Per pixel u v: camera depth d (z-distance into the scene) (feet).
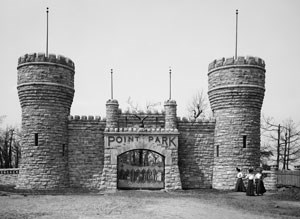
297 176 94.38
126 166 99.30
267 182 97.60
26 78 98.58
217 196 79.97
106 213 53.42
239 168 96.17
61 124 100.58
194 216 51.96
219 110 101.65
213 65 102.73
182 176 101.91
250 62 99.04
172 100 103.24
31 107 98.43
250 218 50.96
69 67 102.99
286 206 63.67
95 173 101.71
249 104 99.04
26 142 97.76
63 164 99.86
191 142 103.24
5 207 58.95
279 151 182.70
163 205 63.36
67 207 59.36
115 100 103.96
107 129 98.53
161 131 98.37
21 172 97.60
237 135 98.02
